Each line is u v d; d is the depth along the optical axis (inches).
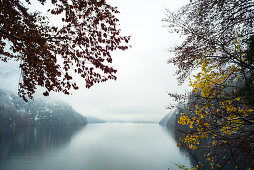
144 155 2303.2
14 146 3053.6
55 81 177.6
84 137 4928.6
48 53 166.7
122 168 1707.7
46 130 7440.9
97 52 182.7
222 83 179.9
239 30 170.9
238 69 165.3
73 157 2267.5
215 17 169.5
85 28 169.8
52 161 2028.8
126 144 3491.6
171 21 186.2
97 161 2027.6
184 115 196.4
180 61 194.4
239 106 178.5
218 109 180.5
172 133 5497.1
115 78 196.5
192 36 185.8
